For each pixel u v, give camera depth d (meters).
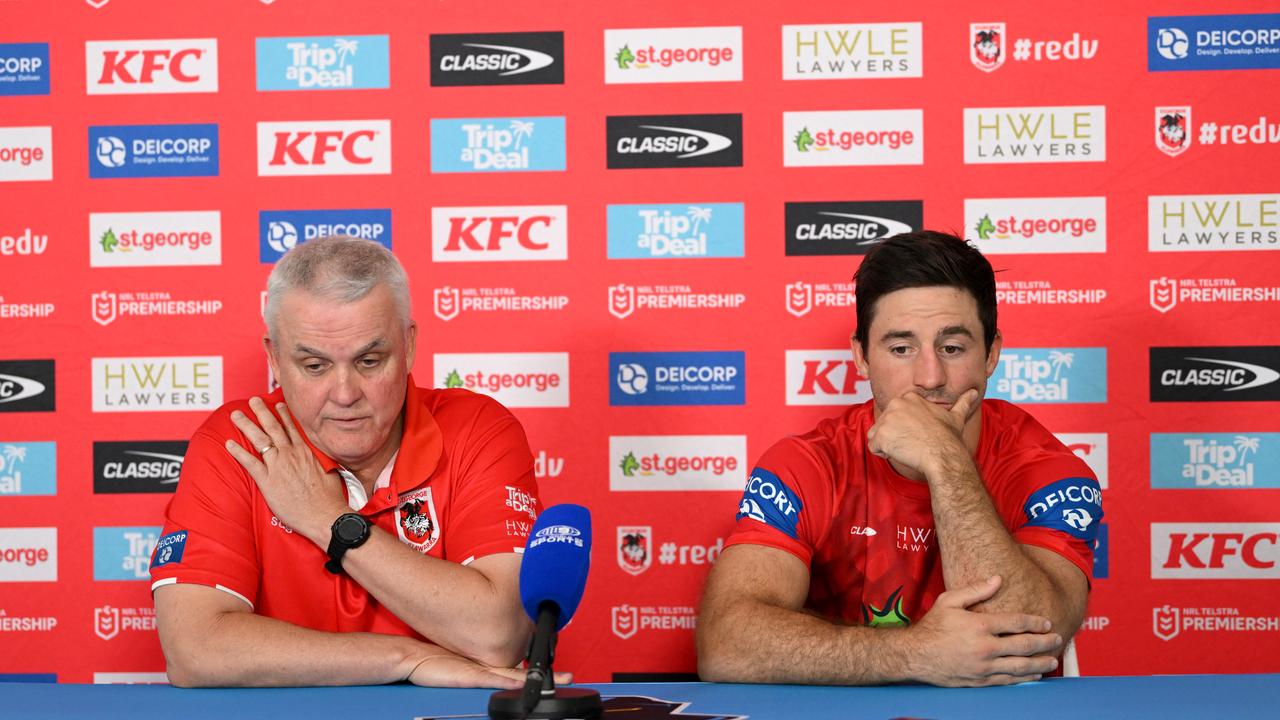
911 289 1.78
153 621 2.51
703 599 1.75
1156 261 2.42
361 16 2.49
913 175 2.45
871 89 2.45
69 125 2.51
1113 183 2.43
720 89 2.47
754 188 2.47
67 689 1.50
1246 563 2.41
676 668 2.48
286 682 1.52
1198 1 2.41
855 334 1.95
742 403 2.47
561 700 1.20
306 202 2.50
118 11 2.50
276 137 2.50
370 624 1.76
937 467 1.65
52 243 2.51
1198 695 1.33
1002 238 2.44
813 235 2.46
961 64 2.44
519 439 1.88
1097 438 2.43
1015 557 1.59
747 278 2.47
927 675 1.43
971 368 1.79
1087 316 2.43
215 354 2.50
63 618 2.51
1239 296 2.41
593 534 2.48
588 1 2.47
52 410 2.51
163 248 2.50
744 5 2.46
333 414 1.68
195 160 2.50
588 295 2.48
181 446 2.51
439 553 1.81
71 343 2.51
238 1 2.49
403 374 1.73
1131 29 2.42
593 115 2.48
